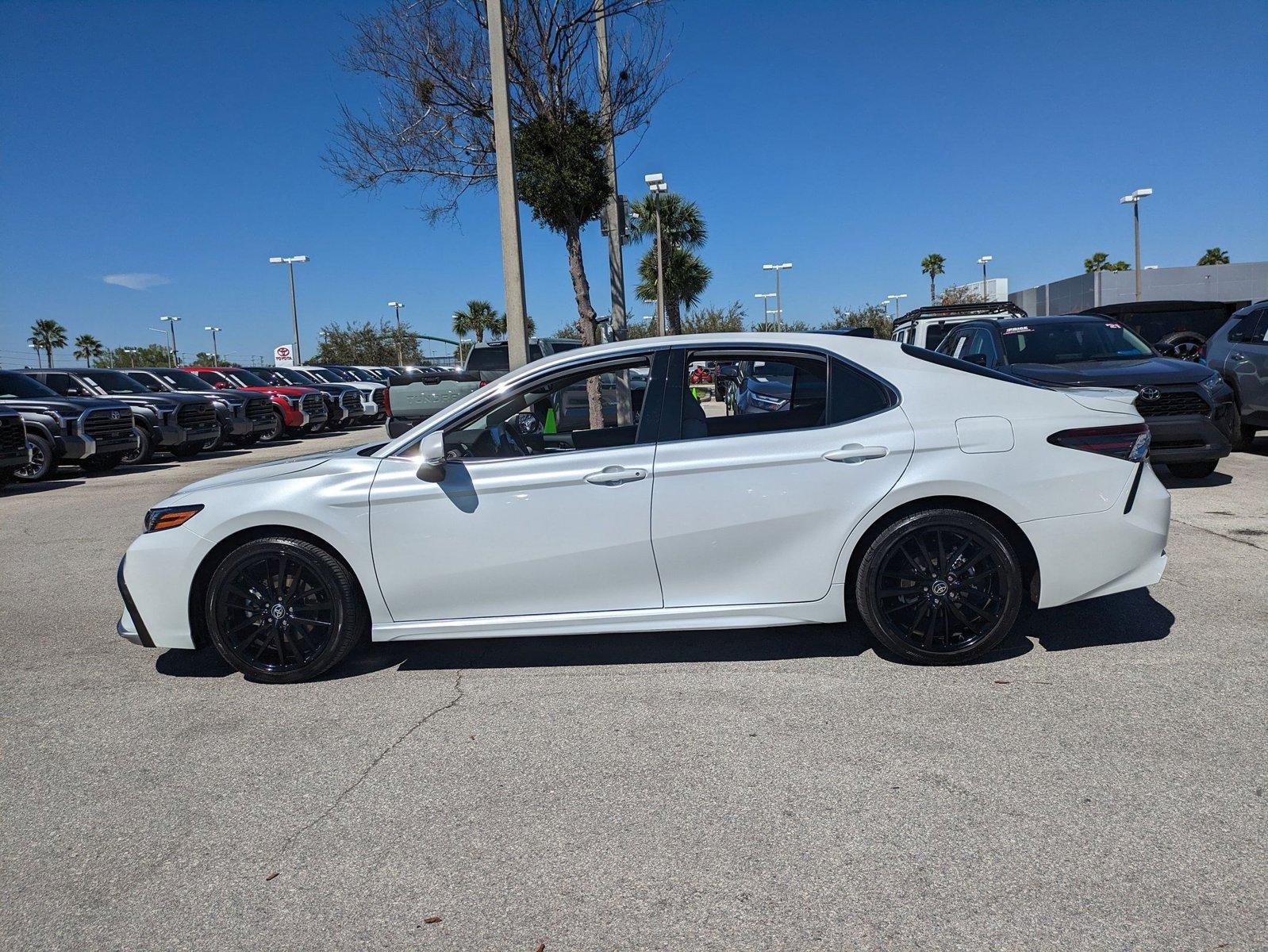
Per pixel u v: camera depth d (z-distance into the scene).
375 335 51.81
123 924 2.49
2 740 3.77
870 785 3.04
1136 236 39.16
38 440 13.22
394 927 2.42
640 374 4.22
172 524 4.27
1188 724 3.38
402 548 4.13
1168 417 7.70
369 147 11.10
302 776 3.33
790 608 4.05
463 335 63.03
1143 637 4.34
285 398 20.47
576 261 11.61
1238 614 4.62
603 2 10.44
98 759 3.55
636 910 2.44
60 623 5.57
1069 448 3.96
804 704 3.74
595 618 4.12
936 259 60.84
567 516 4.05
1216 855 2.55
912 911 2.37
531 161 10.82
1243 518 6.83
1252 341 10.02
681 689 3.99
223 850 2.85
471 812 3.01
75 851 2.88
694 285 40.12
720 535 4.02
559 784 3.17
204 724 3.87
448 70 10.62
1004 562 3.93
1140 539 3.98
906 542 3.99
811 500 3.97
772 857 2.65
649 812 2.95
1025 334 8.99
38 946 2.41
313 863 2.75
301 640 4.27
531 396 4.29
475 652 4.65
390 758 3.44
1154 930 2.25
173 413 15.93
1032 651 4.22
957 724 3.48
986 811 2.84
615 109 11.16
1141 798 2.87
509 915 2.45
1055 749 3.23
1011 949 2.21
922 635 4.05
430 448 4.03
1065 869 2.51
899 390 4.09
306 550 4.18
